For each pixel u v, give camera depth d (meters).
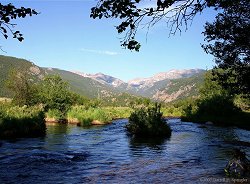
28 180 13.69
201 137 32.28
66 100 58.25
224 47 16.95
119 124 50.84
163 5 6.28
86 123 48.81
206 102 64.06
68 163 17.55
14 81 56.38
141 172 15.45
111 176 14.56
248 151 22.70
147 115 34.97
